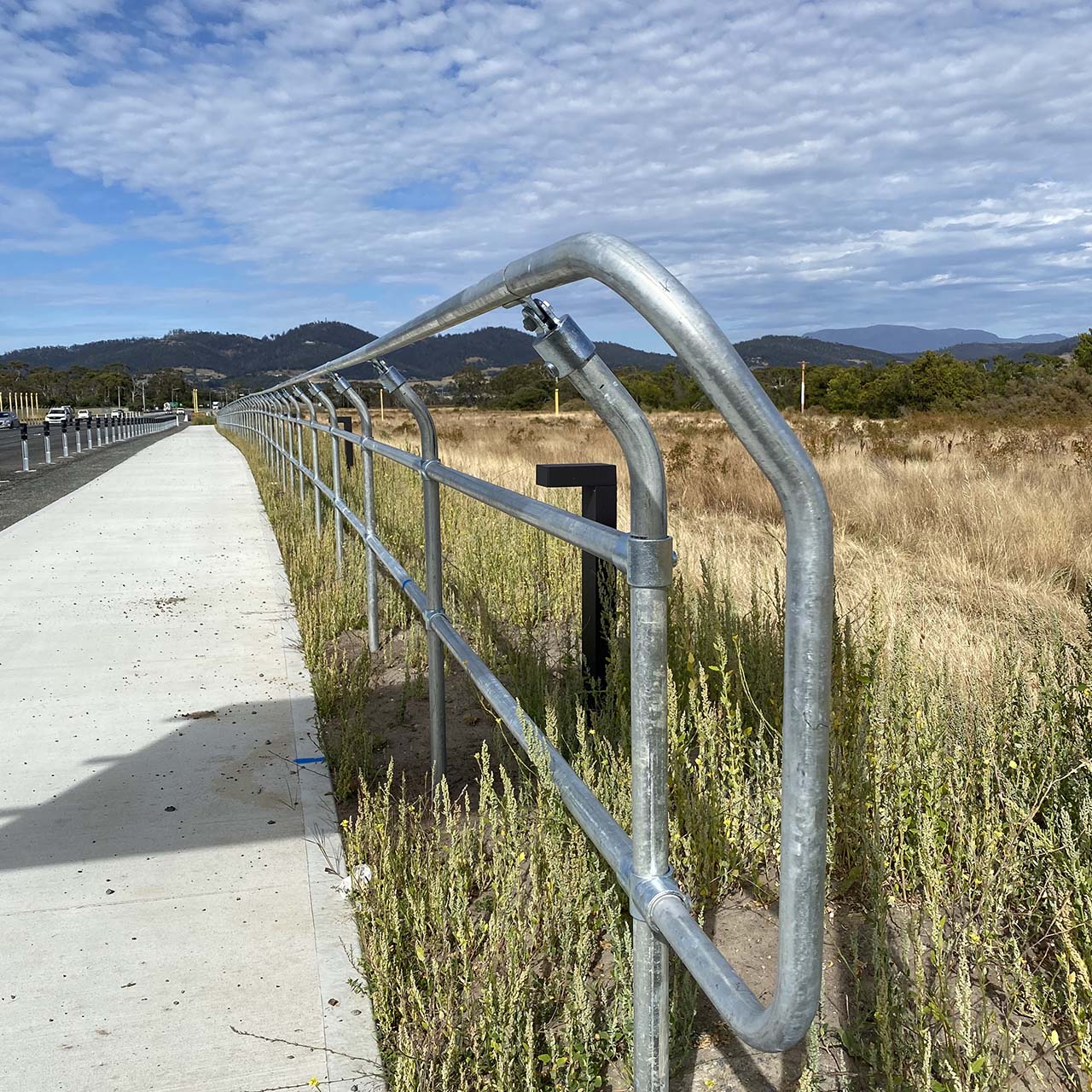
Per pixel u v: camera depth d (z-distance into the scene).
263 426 16.52
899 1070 1.73
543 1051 1.95
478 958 2.17
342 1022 2.07
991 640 3.78
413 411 3.04
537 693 3.45
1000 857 2.17
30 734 3.81
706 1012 2.07
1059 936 2.03
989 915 1.97
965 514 8.02
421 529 7.10
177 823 3.02
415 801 3.05
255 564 7.48
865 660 2.97
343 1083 1.89
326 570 6.35
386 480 9.88
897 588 5.12
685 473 11.93
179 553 7.97
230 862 2.77
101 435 36.97
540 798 2.30
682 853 2.46
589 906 2.15
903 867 2.37
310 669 4.43
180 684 4.44
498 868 2.28
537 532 6.10
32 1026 2.06
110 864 2.77
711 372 0.96
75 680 4.52
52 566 7.34
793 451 0.95
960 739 2.62
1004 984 1.82
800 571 0.97
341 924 2.45
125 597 6.27
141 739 3.75
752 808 2.56
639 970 1.38
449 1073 1.81
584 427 30.92
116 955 2.32
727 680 2.76
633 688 1.33
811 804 1.00
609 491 3.48
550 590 5.55
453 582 5.69
